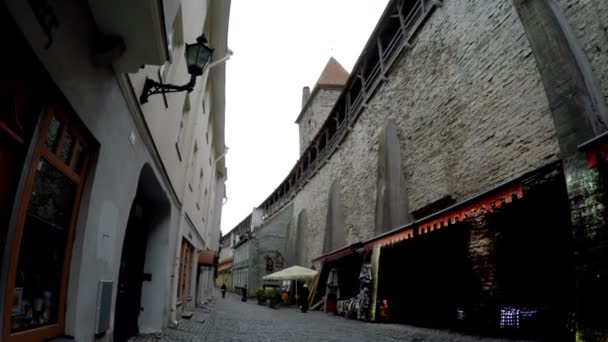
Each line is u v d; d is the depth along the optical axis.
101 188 3.35
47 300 2.64
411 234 8.16
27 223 2.31
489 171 8.22
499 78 8.16
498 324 6.87
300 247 27.89
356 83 20.16
